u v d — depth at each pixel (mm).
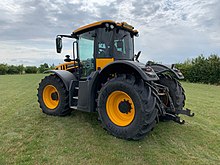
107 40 3777
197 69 15867
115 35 3770
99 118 3396
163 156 2572
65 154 2590
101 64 3887
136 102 2912
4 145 2838
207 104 6113
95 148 2775
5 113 4629
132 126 2955
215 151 2738
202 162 2439
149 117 2902
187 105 5938
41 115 4461
